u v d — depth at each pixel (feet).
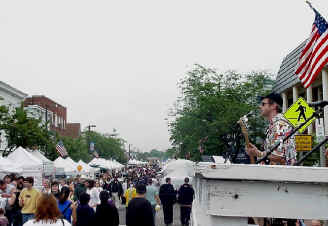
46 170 79.05
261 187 7.80
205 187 8.36
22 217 37.09
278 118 12.26
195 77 90.12
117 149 278.67
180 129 85.30
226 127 75.87
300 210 7.73
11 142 94.68
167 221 56.70
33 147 94.12
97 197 46.03
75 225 33.17
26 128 94.73
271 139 12.50
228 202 7.80
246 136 12.78
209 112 82.38
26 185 37.06
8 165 57.67
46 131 106.83
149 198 48.96
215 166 7.72
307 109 28.68
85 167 104.99
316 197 7.74
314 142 35.99
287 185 7.77
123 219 61.31
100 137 262.47
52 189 38.91
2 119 93.50
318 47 20.76
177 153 95.09
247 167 7.70
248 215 7.75
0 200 38.75
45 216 15.98
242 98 86.99
